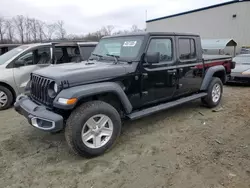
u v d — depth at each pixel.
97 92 3.13
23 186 2.63
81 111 3.04
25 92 3.89
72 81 3.04
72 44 6.52
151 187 2.56
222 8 20.59
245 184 2.55
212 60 5.34
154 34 3.92
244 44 19.64
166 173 2.81
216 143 3.57
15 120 4.83
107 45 4.34
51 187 2.61
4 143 3.72
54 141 3.78
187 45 4.61
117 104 3.66
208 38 22.19
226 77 6.00
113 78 3.42
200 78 5.04
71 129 2.99
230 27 20.31
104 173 2.85
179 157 3.18
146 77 3.85
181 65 4.45
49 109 3.16
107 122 3.32
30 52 6.08
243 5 19.08
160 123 4.51
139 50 3.74
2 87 5.64
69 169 2.95
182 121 4.61
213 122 4.51
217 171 2.81
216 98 5.51
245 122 4.46
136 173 2.83
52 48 6.29
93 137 3.19
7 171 2.93
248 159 3.06
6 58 6.03
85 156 3.17
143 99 3.94
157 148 3.46
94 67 3.46
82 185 2.63
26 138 3.90
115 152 3.37
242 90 7.79
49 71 3.40
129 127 4.32
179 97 4.76
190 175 2.75
